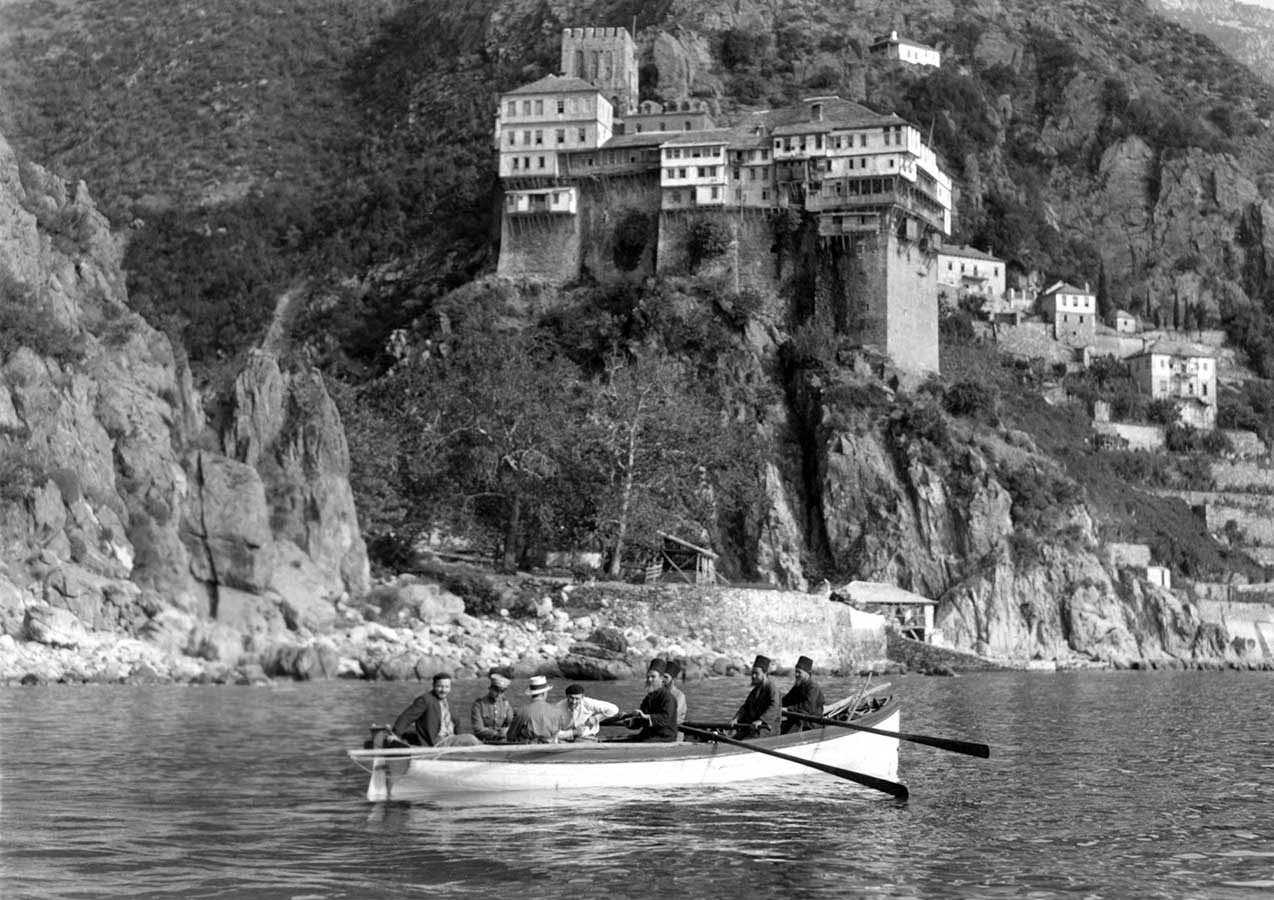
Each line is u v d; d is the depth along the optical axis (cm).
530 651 15688
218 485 14812
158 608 13575
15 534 13062
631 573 19888
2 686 11350
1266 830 5753
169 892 4481
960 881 4794
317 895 4481
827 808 6016
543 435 19938
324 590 15775
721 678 16000
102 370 15262
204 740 8006
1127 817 6012
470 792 5978
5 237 15750
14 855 4928
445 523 19950
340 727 8775
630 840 5288
